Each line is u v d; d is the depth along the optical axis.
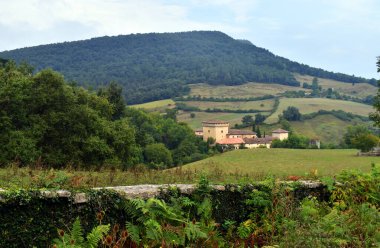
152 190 7.96
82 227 7.12
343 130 141.62
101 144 39.97
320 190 10.53
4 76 42.34
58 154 37.53
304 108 169.00
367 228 7.91
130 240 7.05
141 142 71.50
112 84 68.06
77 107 41.72
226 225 8.71
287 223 7.51
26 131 37.00
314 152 82.31
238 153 79.56
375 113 36.38
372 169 11.50
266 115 163.88
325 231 7.19
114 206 7.43
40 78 40.66
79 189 7.35
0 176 9.17
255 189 9.20
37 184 7.64
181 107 173.62
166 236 7.03
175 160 86.44
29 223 6.64
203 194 8.51
